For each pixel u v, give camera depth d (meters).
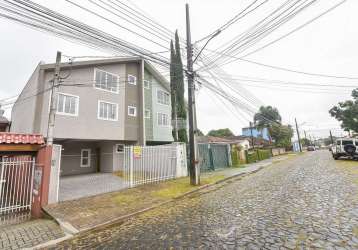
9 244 4.99
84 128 16.03
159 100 23.41
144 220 6.25
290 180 10.94
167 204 8.08
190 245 4.12
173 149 14.27
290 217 5.27
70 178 15.92
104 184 12.66
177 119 19.09
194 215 6.21
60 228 5.97
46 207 7.77
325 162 19.59
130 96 19.94
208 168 17.50
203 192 9.89
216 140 31.02
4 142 7.62
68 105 15.37
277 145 46.34
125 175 11.55
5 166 8.41
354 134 35.50
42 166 7.95
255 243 3.98
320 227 4.52
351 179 9.81
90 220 6.38
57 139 15.63
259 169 18.38
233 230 4.71
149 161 12.46
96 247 4.54
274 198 7.36
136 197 9.09
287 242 3.93
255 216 5.56
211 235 4.54
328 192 7.59
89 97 16.66
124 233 5.26
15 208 8.05
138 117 20.31
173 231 5.02
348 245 3.68
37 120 13.96
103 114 17.52
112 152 19.25
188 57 11.39
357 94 28.56
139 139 19.92
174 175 13.98
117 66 19.16
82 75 16.41
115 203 8.21
